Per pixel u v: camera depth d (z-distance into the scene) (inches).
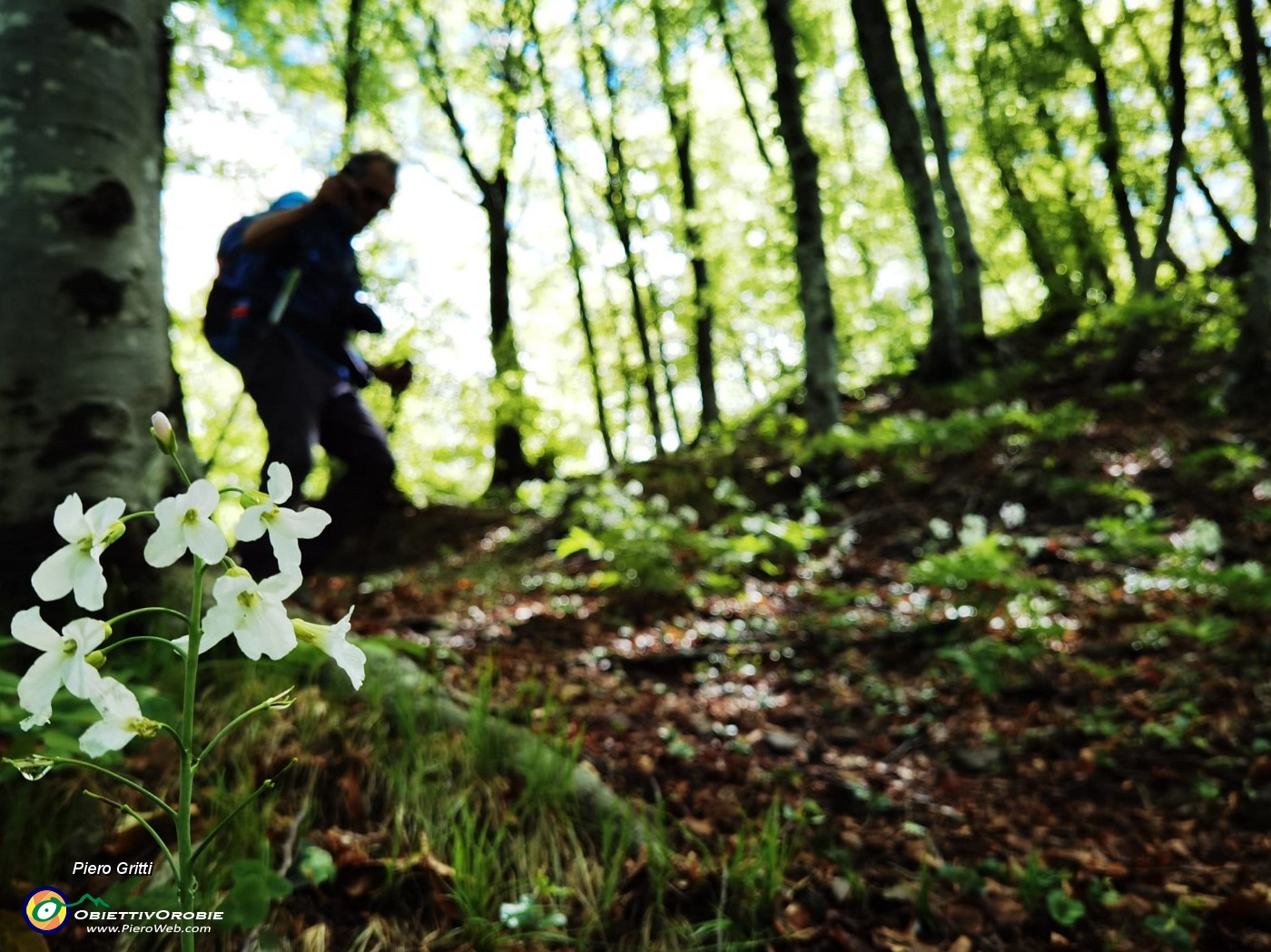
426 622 180.5
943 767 132.1
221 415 489.1
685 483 339.9
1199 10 533.0
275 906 73.8
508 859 87.1
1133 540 231.5
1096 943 89.5
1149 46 582.6
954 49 666.2
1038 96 562.6
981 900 95.4
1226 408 335.6
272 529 40.6
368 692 106.9
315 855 78.5
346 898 78.5
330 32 479.5
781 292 666.8
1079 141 620.4
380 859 81.8
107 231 109.7
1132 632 174.6
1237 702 140.9
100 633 37.4
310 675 106.6
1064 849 107.7
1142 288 423.2
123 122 113.5
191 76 309.1
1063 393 414.0
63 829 74.3
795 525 259.0
